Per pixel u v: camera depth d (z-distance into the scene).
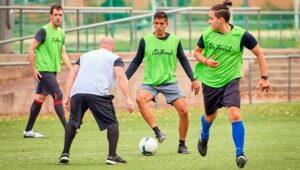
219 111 33.78
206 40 17.69
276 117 31.52
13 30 37.16
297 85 40.09
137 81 34.91
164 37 21.23
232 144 22.62
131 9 38.16
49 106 32.97
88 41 35.97
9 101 32.69
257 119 30.86
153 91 21.16
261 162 18.62
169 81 21.09
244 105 35.97
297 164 18.28
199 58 17.66
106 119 18.23
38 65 24.22
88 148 21.98
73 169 17.66
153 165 18.27
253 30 46.00
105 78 18.16
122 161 18.53
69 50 35.56
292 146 21.94
